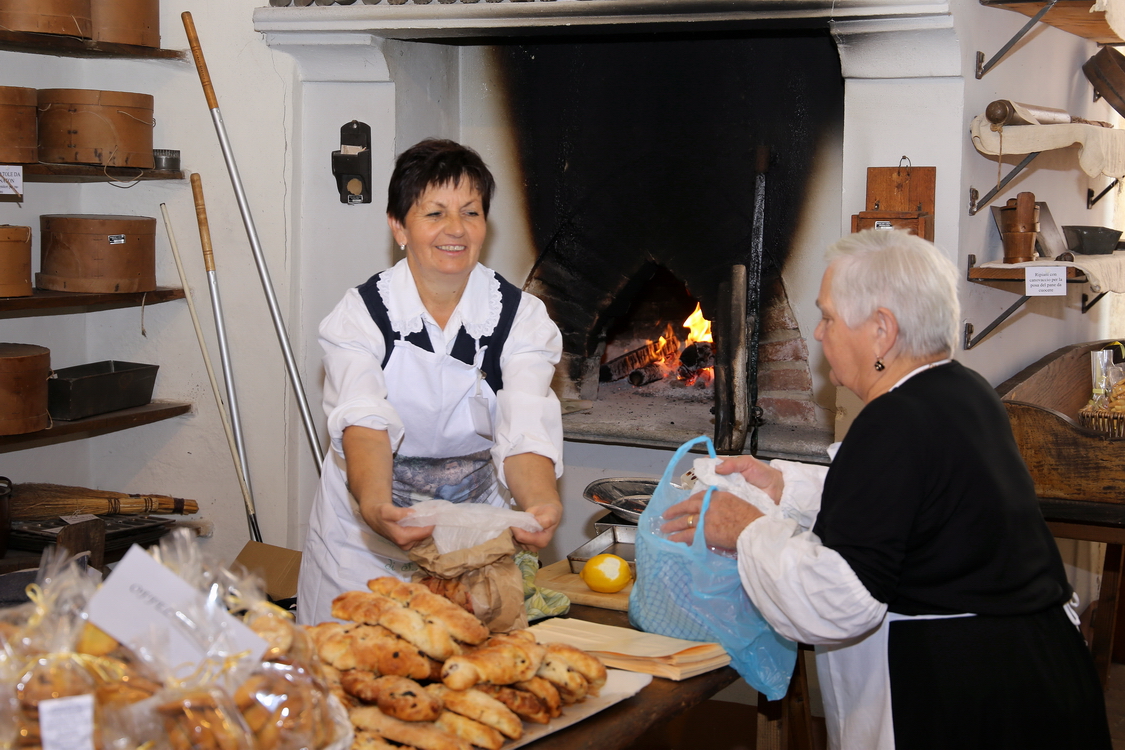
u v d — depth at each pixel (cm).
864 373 152
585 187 323
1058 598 146
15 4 273
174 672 90
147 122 294
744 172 305
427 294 188
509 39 317
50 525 293
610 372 343
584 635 155
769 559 139
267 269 309
